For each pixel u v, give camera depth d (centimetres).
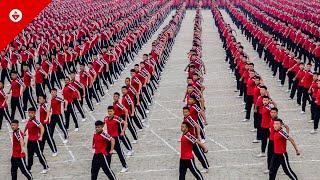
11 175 1445
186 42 4281
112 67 2728
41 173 1554
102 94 2452
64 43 3253
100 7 5456
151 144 1791
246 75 2198
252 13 5141
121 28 4006
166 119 2086
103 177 1509
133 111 1766
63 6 5381
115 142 1512
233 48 2977
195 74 1969
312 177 1467
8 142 1869
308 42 3083
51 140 1670
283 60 2562
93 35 3362
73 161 1650
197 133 1455
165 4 6488
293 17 4409
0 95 1919
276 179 1447
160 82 2783
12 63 2691
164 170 1550
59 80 2572
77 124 1952
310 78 2066
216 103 2325
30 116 1504
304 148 1705
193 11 7075
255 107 1823
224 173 1508
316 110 1822
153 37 4503
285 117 2075
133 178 1497
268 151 1455
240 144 1764
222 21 4384
